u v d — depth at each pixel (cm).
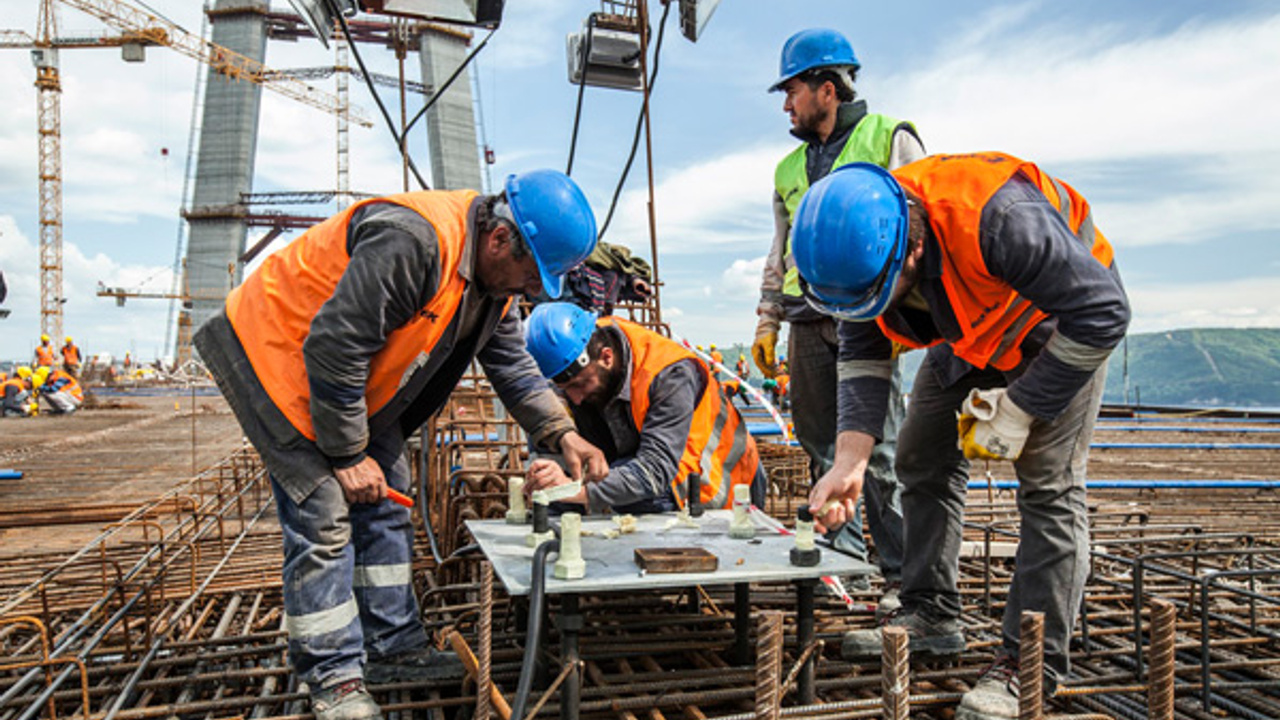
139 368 4900
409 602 239
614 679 223
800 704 212
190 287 9462
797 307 329
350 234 205
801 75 317
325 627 203
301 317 206
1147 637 278
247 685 248
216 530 454
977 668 242
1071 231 188
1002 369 213
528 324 322
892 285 186
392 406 221
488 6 456
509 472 359
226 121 9550
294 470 204
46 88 6594
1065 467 207
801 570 208
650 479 304
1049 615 207
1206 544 397
